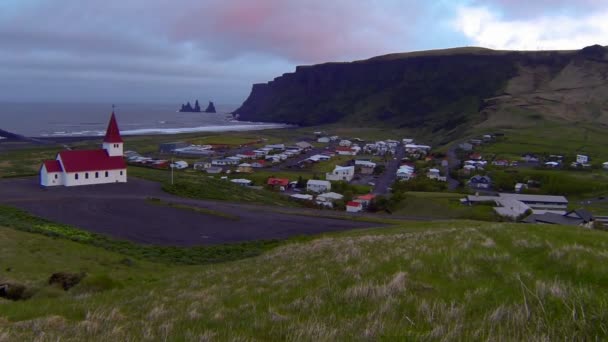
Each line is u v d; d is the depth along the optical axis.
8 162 132.62
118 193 74.25
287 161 194.50
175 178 97.31
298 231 58.66
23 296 20.45
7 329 10.46
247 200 85.31
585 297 8.77
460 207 101.00
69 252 36.72
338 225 63.12
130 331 9.76
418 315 8.90
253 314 10.49
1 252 32.53
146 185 83.50
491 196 113.62
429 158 198.62
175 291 17.89
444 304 9.38
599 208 110.19
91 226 54.09
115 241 47.66
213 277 21.70
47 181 76.50
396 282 11.34
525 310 8.41
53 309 13.90
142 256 42.38
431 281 11.80
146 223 57.66
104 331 9.95
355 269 14.62
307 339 7.77
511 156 183.00
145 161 164.88
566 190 129.12
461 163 174.88
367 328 8.09
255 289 14.91
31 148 189.38
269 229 59.09
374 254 18.14
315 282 13.92
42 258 32.78
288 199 106.31
